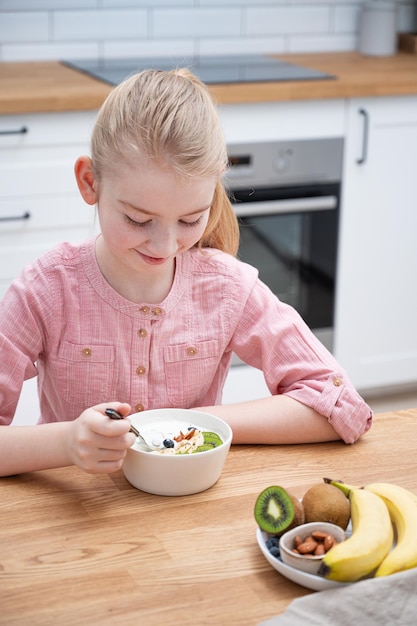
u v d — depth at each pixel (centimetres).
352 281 336
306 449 138
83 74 324
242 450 137
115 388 151
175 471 120
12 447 127
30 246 293
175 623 95
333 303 337
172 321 151
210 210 154
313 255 329
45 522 115
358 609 94
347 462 133
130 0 359
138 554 108
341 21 386
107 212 128
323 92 305
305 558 100
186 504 120
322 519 109
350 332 342
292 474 129
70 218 295
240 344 156
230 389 326
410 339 353
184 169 121
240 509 119
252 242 318
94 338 149
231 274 155
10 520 115
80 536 111
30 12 348
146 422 132
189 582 103
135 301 149
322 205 319
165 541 111
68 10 353
